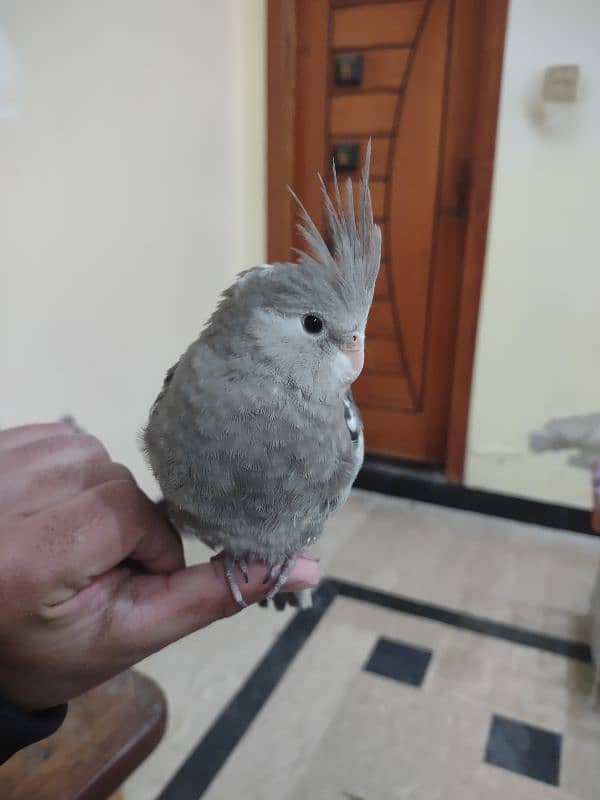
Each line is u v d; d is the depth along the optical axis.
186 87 0.52
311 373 0.19
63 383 0.43
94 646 0.15
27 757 0.19
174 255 0.54
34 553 0.14
